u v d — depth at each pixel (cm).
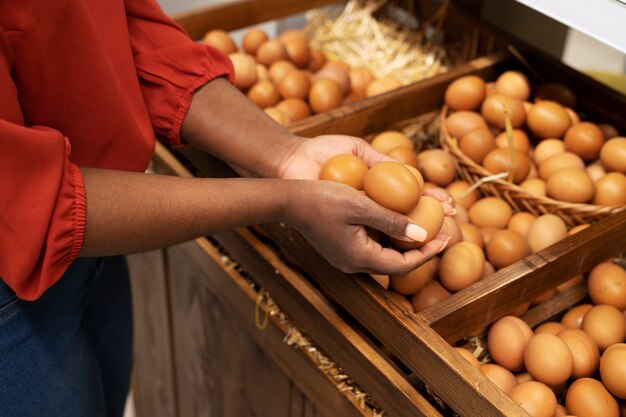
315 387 96
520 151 111
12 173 65
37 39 75
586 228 90
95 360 100
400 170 78
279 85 129
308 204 76
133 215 70
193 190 73
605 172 111
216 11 135
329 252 80
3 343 79
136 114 87
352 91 136
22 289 70
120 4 85
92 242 70
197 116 90
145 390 153
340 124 112
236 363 116
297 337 96
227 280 107
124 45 85
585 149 111
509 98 116
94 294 104
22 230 67
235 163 92
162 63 90
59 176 67
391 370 82
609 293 91
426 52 148
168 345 135
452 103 120
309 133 109
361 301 83
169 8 184
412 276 87
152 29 92
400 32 155
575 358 83
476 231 99
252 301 102
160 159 112
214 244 110
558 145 113
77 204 68
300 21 178
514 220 102
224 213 75
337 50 153
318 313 89
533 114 116
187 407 140
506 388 83
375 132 118
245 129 90
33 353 83
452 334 83
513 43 129
